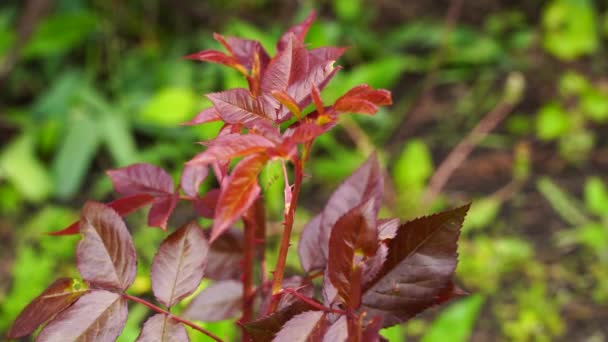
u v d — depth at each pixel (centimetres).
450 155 160
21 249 138
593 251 135
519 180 153
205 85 168
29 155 154
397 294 53
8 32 162
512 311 123
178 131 155
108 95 174
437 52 190
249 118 51
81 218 54
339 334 51
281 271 54
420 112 175
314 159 160
